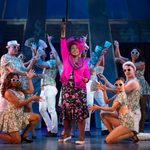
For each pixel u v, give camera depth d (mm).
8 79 4293
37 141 4465
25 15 8180
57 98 7816
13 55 4934
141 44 8227
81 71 4207
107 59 7832
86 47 5113
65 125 4293
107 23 8180
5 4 8289
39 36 8008
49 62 5352
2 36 8008
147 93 5277
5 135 4176
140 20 8234
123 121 4207
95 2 8344
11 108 4246
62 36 4250
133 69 4578
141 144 4086
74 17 8164
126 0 8422
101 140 4551
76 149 3582
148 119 7766
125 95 4281
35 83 7098
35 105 7164
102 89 4461
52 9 8250
